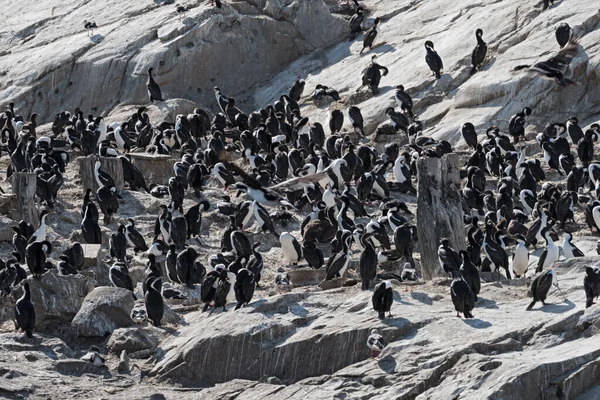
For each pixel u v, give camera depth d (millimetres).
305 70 102750
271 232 64375
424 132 86562
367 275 49406
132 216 67250
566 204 65000
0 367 44062
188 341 46375
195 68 101750
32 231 59406
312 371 44562
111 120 95125
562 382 39625
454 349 41688
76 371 45625
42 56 103375
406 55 97375
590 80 86125
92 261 57156
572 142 83250
